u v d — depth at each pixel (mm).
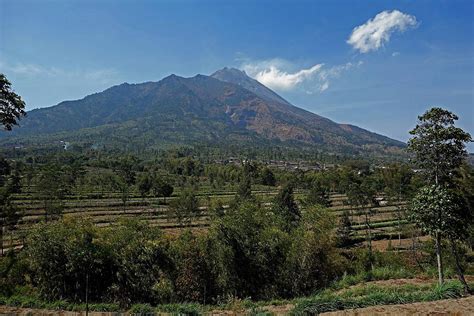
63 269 17266
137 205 65250
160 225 49375
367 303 14883
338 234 36969
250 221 19859
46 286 17188
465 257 26812
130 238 18547
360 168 108000
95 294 17422
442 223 16828
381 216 56781
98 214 56156
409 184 43062
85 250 17375
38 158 104500
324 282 20500
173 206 49438
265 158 167875
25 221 45312
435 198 17016
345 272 21891
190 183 84312
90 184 75062
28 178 66875
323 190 53719
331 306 14695
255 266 18969
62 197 56875
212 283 18359
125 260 17828
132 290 17609
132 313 15531
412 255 30422
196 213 49875
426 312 13484
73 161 96562
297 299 17438
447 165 19703
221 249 18672
